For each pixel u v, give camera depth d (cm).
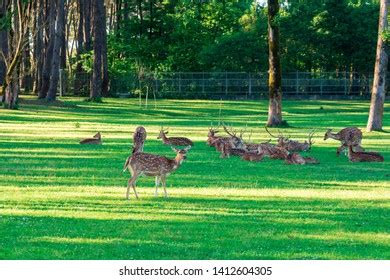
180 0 8700
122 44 8069
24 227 1512
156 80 7731
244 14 9069
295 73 7856
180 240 1424
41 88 6291
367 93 7862
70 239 1422
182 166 2455
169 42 8275
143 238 1436
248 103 6850
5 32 5447
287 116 5303
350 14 7862
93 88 6353
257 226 1557
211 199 1850
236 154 2723
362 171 2412
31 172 2273
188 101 7069
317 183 2152
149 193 1916
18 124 4100
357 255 1341
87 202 1780
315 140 3391
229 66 7919
